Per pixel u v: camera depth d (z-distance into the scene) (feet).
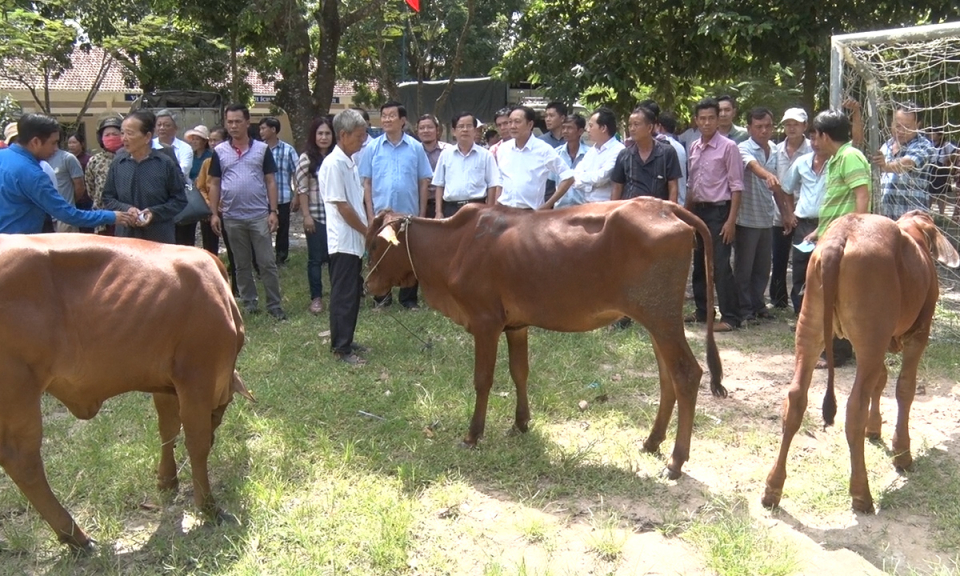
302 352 23.27
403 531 12.98
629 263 14.70
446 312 17.30
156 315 12.09
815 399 19.61
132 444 16.53
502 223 16.07
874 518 13.79
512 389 20.21
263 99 93.56
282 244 37.55
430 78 91.76
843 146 19.38
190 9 49.11
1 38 44.19
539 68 43.47
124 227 21.31
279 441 16.79
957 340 24.16
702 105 25.14
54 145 17.75
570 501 14.39
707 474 15.49
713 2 37.47
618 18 40.96
